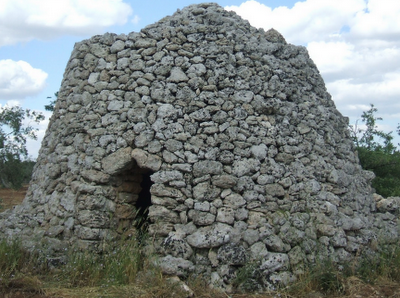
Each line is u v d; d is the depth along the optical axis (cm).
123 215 787
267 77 812
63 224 783
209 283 671
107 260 694
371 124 1669
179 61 789
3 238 759
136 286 643
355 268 730
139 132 755
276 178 757
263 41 870
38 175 895
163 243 693
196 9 864
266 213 729
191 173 733
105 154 770
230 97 779
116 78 815
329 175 805
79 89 852
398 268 734
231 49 812
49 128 927
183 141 745
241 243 697
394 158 1450
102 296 613
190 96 768
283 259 686
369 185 954
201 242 684
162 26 832
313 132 823
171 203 715
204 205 711
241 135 759
